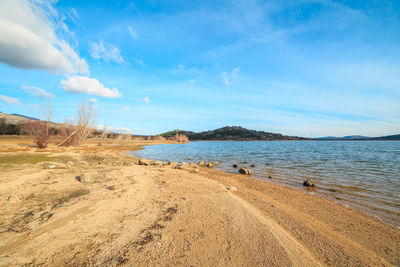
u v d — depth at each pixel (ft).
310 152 131.03
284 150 154.20
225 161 80.38
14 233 12.91
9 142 103.71
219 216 17.67
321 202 26.71
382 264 12.89
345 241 15.83
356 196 30.07
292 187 35.63
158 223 15.71
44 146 85.05
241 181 39.11
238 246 12.86
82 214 16.43
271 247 12.92
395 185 37.50
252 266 10.89
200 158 93.35
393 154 113.19
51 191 22.38
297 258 12.05
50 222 14.71
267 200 26.17
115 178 30.76
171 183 29.96
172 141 344.28
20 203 18.43
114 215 16.67
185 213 18.03
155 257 11.18
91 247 11.82
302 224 18.61
